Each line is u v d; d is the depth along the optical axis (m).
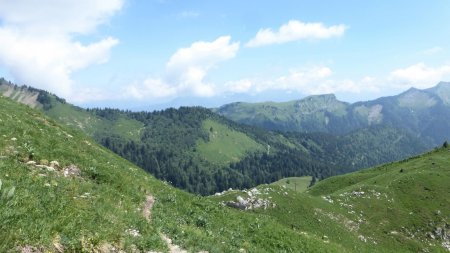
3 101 39.03
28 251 10.37
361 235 72.62
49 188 15.98
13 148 21.72
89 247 12.40
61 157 23.84
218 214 30.08
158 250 15.54
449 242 83.81
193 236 19.86
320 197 87.88
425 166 127.88
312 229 63.50
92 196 18.28
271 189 73.38
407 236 81.56
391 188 102.56
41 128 32.06
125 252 13.76
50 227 11.80
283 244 30.05
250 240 27.92
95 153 32.06
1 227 10.40
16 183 14.81
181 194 31.91
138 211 20.17
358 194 95.81
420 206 93.81
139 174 34.62
